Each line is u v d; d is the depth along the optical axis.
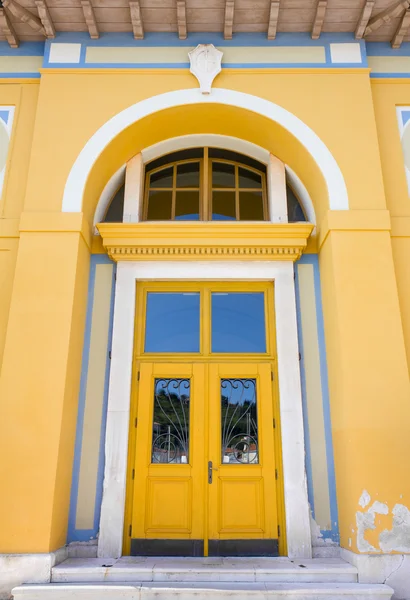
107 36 5.75
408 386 4.56
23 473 4.30
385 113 5.74
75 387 4.89
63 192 5.15
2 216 5.27
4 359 4.58
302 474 4.73
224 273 5.37
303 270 5.45
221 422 5.05
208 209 5.93
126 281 5.32
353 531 4.27
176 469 4.88
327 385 5.05
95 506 4.70
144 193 6.03
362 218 5.06
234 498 4.82
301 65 5.64
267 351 5.26
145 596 3.87
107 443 4.80
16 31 5.84
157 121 5.61
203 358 5.22
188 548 4.68
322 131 5.42
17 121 5.65
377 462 4.36
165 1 5.41
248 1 5.41
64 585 3.92
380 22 5.62
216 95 5.52
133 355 5.19
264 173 6.18
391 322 4.75
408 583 4.07
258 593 3.85
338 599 3.88
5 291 5.01
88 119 5.43
